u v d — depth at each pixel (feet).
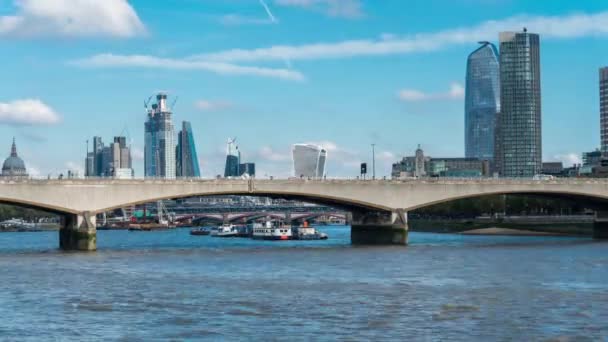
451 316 271.08
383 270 419.33
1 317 274.77
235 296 318.86
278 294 323.98
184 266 451.94
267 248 639.35
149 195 599.16
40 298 317.83
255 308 288.51
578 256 510.99
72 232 602.03
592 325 255.70
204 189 611.47
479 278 378.12
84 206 588.91
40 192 578.25
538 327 252.62
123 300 310.65
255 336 240.53
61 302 306.76
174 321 264.52
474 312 278.67
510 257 504.84
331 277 385.91
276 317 270.26
